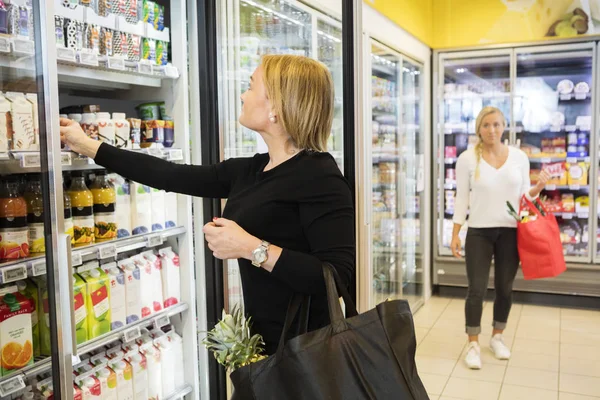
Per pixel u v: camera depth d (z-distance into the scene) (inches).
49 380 69.8
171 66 95.4
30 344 70.3
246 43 105.9
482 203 157.1
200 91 96.5
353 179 88.2
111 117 98.4
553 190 227.9
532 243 151.6
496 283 164.2
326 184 61.7
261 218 62.8
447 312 211.3
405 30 193.9
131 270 92.2
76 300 82.0
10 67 66.8
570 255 223.9
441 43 227.3
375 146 172.2
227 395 101.9
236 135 102.6
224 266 100.0
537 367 159.3
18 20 66.4
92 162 83.0
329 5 111.6
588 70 221.0
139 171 74.3
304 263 58.2
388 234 182.5
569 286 214.1
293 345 53.9
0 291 68.4
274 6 112.1
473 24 222.5
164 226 99.3
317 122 64.1
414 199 212.8
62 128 74.2
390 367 54.8
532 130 228.2
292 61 64.1
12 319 68.2
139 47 91.7
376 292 171.9
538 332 188.1
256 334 63.5
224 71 99.3
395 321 57.3
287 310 61.7
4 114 66.3
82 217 83.9
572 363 161.6
